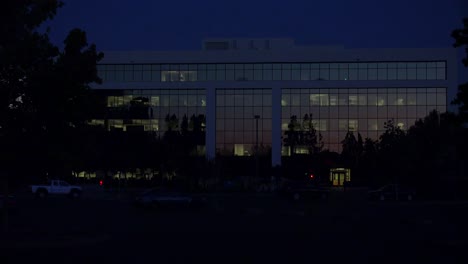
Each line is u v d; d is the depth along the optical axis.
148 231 20.84
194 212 31.75
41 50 17.27
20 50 16.20
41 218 26.97
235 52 70.88
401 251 15.31
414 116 68.94
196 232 20.48
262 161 69.06
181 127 70.00
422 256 14.35
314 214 30.42
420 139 50.50
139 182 67.31
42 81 17.39
